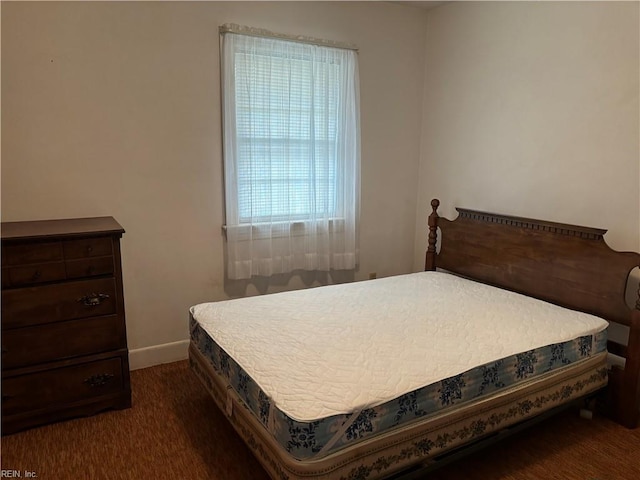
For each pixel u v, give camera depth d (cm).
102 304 240
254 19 301
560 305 274
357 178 353
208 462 214
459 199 362
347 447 162
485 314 250
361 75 350
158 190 292
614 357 267
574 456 220
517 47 307
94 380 244
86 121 265
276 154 318
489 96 330
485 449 225
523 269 295
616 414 245
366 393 170
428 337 220
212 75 295
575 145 280
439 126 373
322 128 333
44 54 249
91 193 273
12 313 219
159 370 302
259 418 179
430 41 373
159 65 279
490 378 197
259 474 206
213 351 222
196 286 315
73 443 225
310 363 193
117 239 238
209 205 310
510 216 302
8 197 253
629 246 259
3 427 226
